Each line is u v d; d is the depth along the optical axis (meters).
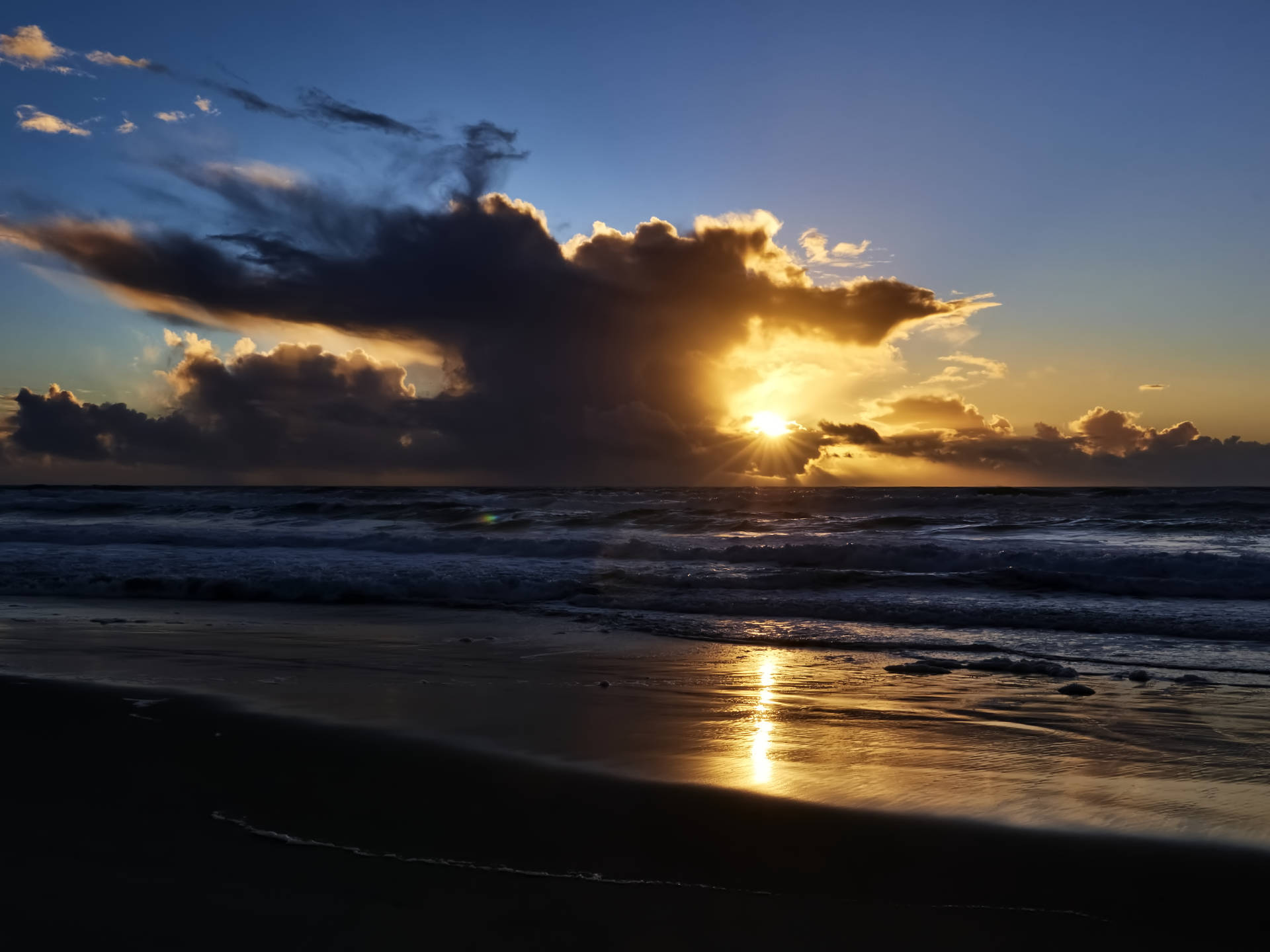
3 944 2.89
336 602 12.91
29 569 15.11
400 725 6.09
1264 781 5.00
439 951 2.91
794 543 19.52
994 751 5.58
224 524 27.61
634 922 3.17
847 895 3.45
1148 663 8.53
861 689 7.41
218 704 6.64
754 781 4.92
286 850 3.80
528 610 12.08
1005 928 3.20
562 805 4.48
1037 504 35.72
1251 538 22.20
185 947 2.89
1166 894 3.50
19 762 5.11
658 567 15.85
